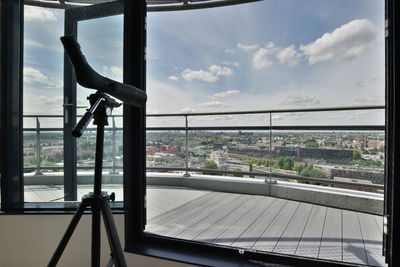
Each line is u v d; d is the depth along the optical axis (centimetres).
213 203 260
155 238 151
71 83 186
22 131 167
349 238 176
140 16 151
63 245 73
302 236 179
